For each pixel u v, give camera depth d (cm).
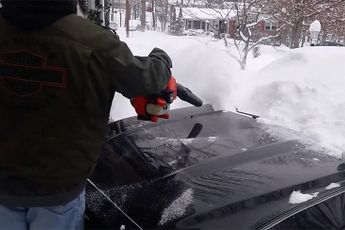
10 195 152
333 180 204
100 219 176
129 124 258
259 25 1476
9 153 148
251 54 1352
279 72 628
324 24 1997
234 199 178
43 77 144
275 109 529
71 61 143
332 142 448
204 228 162
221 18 1309
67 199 154
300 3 1795
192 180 191
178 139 234
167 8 3434
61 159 148
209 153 217
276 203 180
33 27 146
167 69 168
